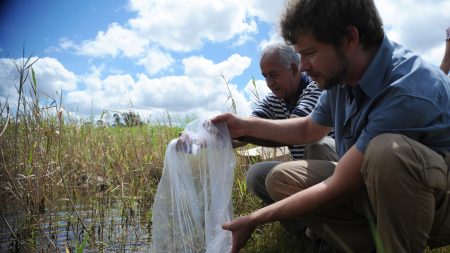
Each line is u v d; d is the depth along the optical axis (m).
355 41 1.69
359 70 1.77
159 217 1.96
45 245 2.57
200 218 1.96
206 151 2.05
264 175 2.45
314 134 2.29
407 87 1.65
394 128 1.65
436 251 2.12
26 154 3.30
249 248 2.50
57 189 3.54
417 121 1.65
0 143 3.09
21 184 3.13
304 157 2.65
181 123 4.94
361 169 1.65
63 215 3.28
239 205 3.18
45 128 3.56
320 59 1.72
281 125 2.30
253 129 2.26
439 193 1.64
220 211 1.95
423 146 1.61
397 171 1.54
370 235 1.98
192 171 2.00
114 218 3.24
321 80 1.79
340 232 2.03
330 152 2.53
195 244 1.94
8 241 2.60
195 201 1.97
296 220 2.50
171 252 1.94
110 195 3.76
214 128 2.13
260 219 1.77
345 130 1.96
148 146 4.52
